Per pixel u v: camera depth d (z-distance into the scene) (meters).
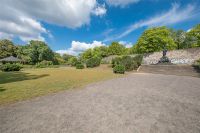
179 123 3.79
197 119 4.06
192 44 47.88
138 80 12.30
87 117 4.15
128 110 4.75
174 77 15.11
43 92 7.33
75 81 11.33
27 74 17.27
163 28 41.06
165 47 40.09
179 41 53.84
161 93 7.26
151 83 10.55
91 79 12.70
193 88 8.63
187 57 28.77
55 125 3.62
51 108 4.91
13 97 6.26
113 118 4.08
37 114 4.36
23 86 8.88
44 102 5.62
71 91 7.69
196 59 26.67
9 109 4.79
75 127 3.52
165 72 21.11
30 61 57.00
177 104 5.45
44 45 61.66
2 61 41.12
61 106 5.13
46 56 61.28
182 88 8.62
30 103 5.47
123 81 11.62
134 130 3.38
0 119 3.98
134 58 29.27
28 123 3.73
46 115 4.28
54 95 6.77
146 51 40.00
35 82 10.60
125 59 27.12
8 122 3.78
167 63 30.23
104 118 4.08
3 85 9.20
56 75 16.02
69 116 4.21
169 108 4.98
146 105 5.30
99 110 4.74
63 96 6.59
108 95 6.81
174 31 54.78
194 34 42.53
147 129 3.44
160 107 5.09
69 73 18.83
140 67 26.77
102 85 9.62
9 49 58.22
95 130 3.37
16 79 12.38
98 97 6.43
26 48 60.25
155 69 23.72
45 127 3.51
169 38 40.59
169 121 3.91
